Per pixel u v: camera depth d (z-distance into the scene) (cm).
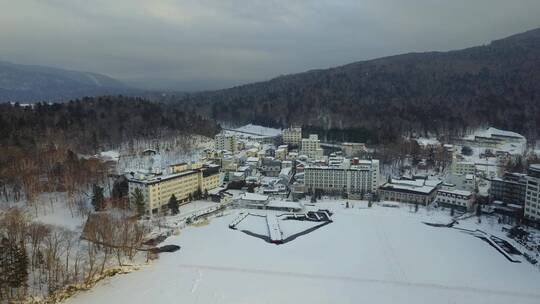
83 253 17825
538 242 19800
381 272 16875
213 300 14575
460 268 17250
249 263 17700
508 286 15688
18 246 16475
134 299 14638
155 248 19162
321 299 14650
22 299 14138
